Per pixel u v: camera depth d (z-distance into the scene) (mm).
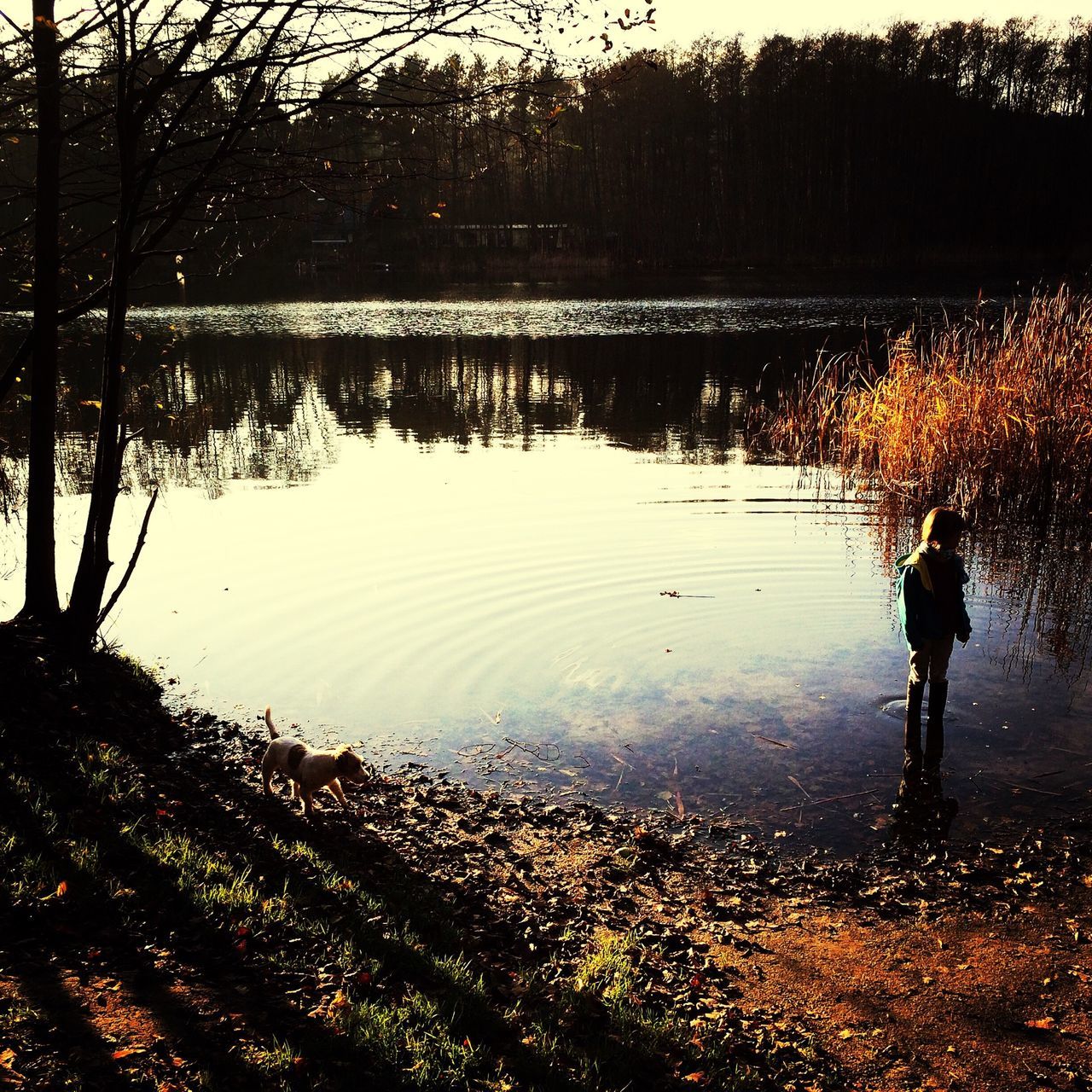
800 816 6082
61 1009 3834
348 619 9594
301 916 4762
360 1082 3584
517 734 7246
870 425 16453
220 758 6859
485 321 43438
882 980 4555
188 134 9180
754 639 9016
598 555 11562
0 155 8820
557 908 5129
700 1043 4023
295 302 54188
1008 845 5723
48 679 7395
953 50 78688
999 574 10875
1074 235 73875
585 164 80938
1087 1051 4066
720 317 42969
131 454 18406
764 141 80062
